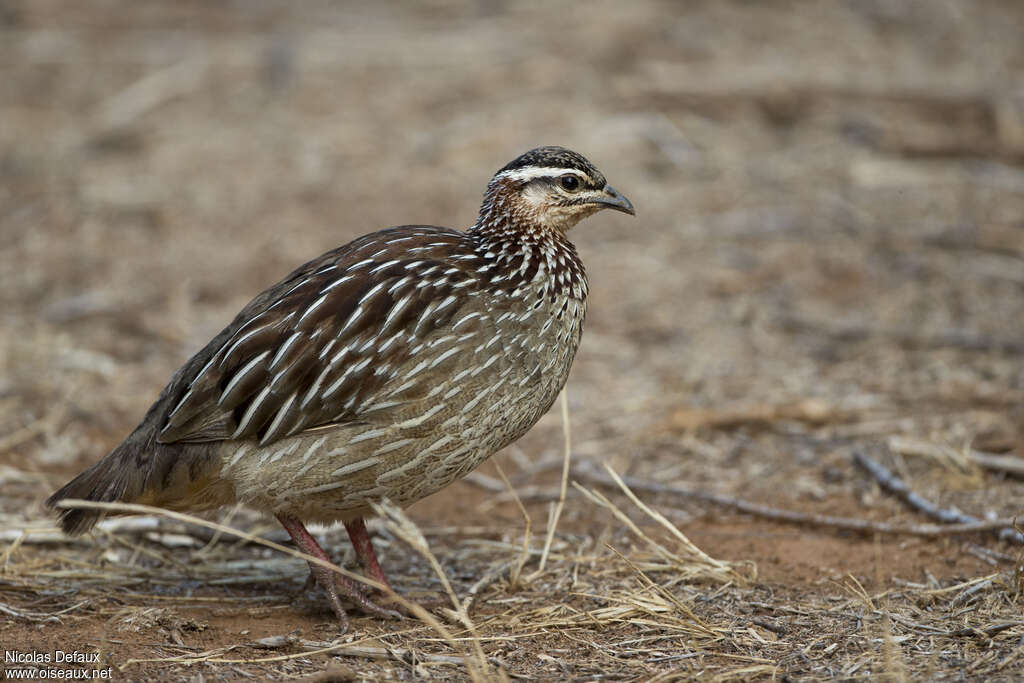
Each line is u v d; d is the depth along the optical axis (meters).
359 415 7.88
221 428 7.89
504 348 8.16
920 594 8.52
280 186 18.41
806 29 24.34
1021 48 23.56
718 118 19.95
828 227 16.58
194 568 9.17
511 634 8.05
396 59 22.78
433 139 19.52
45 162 19.66
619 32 23.44
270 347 7.91
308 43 23.62
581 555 9.39
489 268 8.39
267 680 7.30
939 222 16.55
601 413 12.34
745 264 15.69
